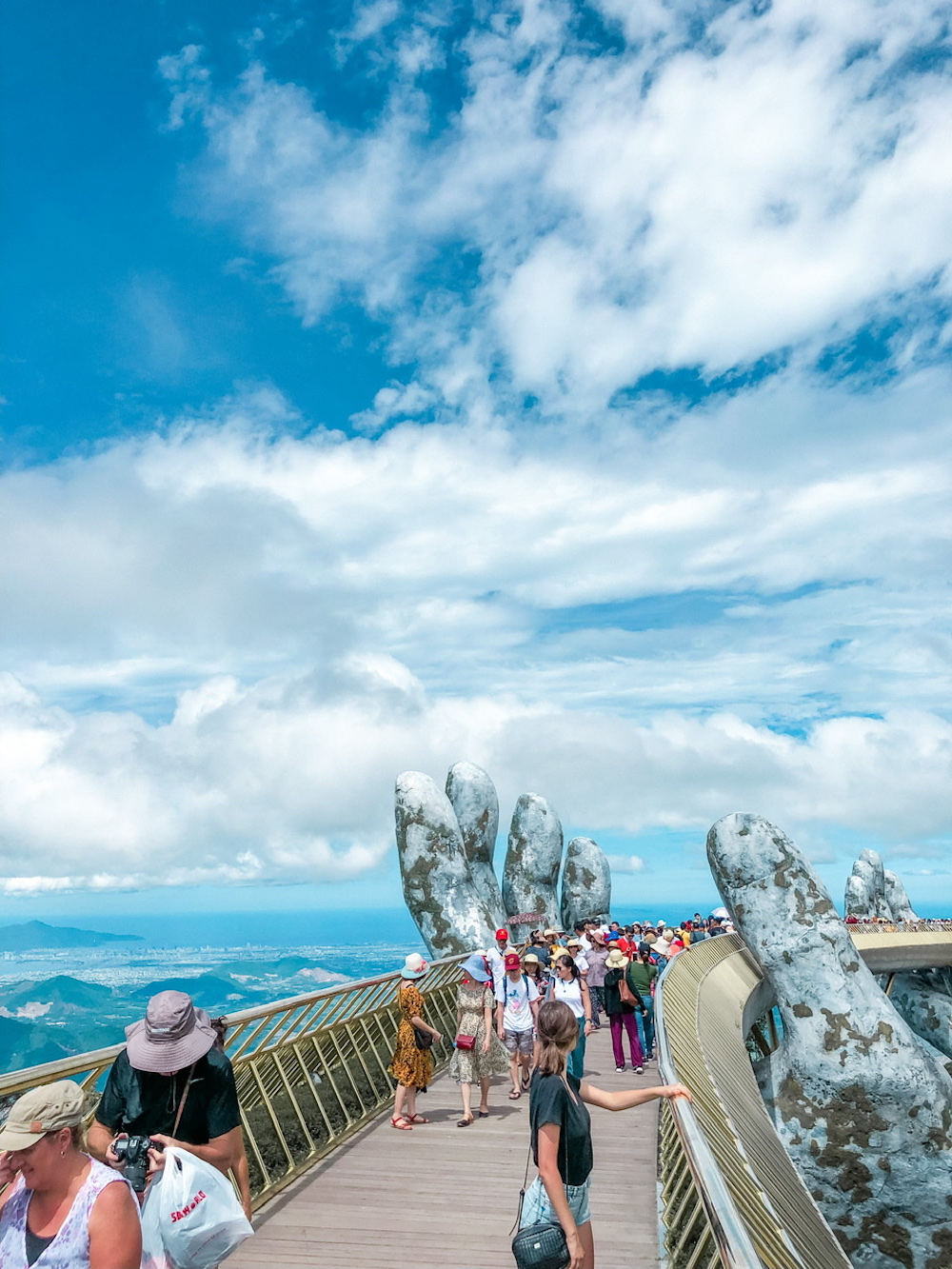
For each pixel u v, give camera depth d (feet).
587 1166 13.50
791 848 59.52
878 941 94.84
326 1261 20.75
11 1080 15.02
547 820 106.01
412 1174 27.32
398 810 89.81
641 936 59.88
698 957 50.72
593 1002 63.87
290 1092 28.63
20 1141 9.27
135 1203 9.78
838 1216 52.60
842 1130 53.16
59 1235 9.35
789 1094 54.80
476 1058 34.30
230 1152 12.65
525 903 102.27
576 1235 12.62
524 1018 35.73
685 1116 14.11
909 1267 51.52
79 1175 9.68
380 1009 40.22
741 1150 22.86
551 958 47.06
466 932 83.30
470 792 99.30
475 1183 26.40
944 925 104.32
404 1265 20.56
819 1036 54.95
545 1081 13.42
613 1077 45.01
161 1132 12.41
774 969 57.26
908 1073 53.36
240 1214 11.69
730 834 60.08
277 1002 28.09
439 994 50.83
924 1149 52.37
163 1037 12.46
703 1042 33.53
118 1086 12.60
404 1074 32.91
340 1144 30.53
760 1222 19.06
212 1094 12.67
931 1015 111.14
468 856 97.60
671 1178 24.23
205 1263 11.44
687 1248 20.97
